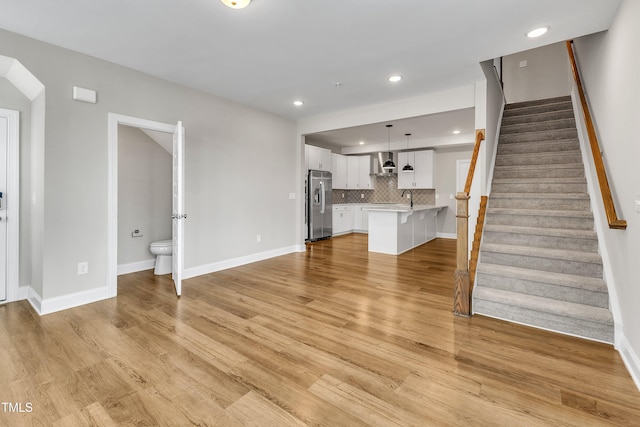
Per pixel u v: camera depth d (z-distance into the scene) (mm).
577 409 1608
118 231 4172
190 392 1745
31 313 2832
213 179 4262
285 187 5508
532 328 2549
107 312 2865
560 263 2783
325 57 3074
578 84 3668
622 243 2207
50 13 2311
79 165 2986
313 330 2529
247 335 2436
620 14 2227
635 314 1927
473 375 1908
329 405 1645
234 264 4613
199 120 4039
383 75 3512
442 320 2721
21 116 3178
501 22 2453
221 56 3045
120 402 1657
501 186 3859
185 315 2816
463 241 2801
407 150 8031
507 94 6254
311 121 5469
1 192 3084
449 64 3244
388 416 1564
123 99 3285
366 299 3252
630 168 2064
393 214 5574
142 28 2527
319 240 7375
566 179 3482
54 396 1697
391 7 2242
